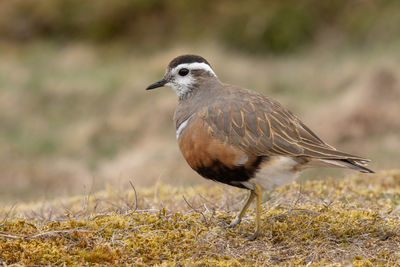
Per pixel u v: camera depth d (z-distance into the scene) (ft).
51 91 93.35
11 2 121.80
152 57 109.09
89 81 96.89
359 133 73.67
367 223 29.94
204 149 29.58
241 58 108.68
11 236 26.78
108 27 118.21
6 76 100.12
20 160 74.69
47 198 46.83
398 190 39.34
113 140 80.94
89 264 25.49
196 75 33.12
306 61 106.01
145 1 119.44
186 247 27.25
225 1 118.93
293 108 85.56
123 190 45.27
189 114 31.68
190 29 114.93
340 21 113.80
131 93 90.89
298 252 27.35
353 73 93.97
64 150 78.95
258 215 29.14
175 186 46.75
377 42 106.83
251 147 28.94
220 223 30.71
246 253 27.09
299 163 29.45
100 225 28.91
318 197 36.47
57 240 26.96
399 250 27.22
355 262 25.86
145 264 25.67
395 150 68.74
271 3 116.88
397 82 81.30
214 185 44.37
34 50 112.57
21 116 88.07
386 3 114.62
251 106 30.01
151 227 29.04
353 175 44.45
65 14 120.47
